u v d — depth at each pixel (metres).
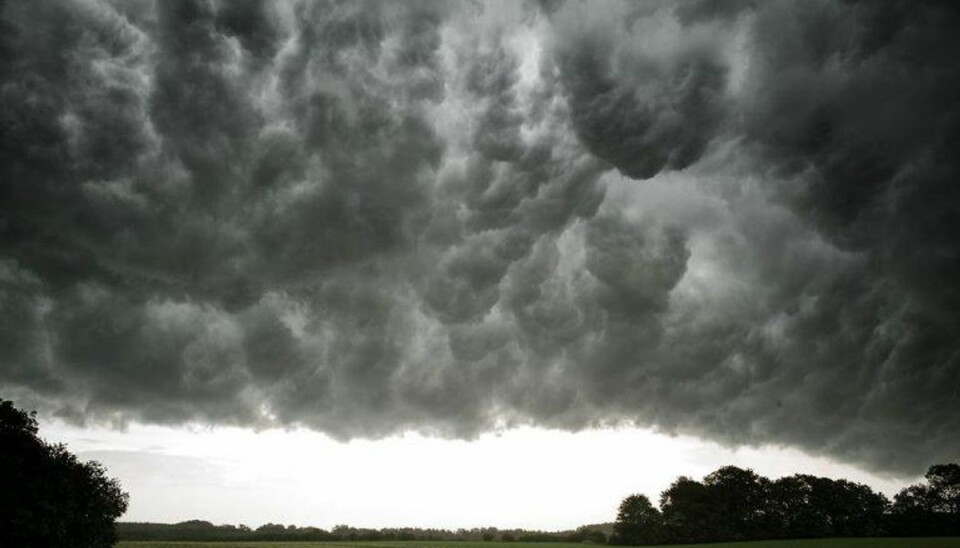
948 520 116.81
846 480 130.75
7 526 46.66
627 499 136.38
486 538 170.50
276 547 120.12
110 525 57.03
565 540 161.88
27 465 51.03
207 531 178.25
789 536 125.56
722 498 131.50
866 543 92.06
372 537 177.50
